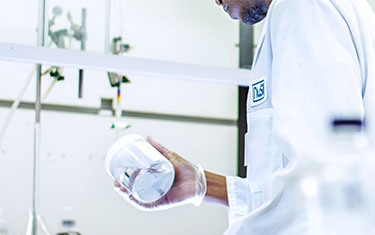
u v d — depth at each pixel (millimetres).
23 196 1831
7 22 1718
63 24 1632
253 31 1760
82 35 1648
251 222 802
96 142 1938
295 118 788
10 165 1827
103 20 1680
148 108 2006
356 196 490
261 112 974
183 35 1949
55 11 1590
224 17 1939
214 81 1576
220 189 1079
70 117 1912
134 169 1006
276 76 854
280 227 784
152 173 1000
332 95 787
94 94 1916
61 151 1894
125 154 1049
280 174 776
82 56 1421
